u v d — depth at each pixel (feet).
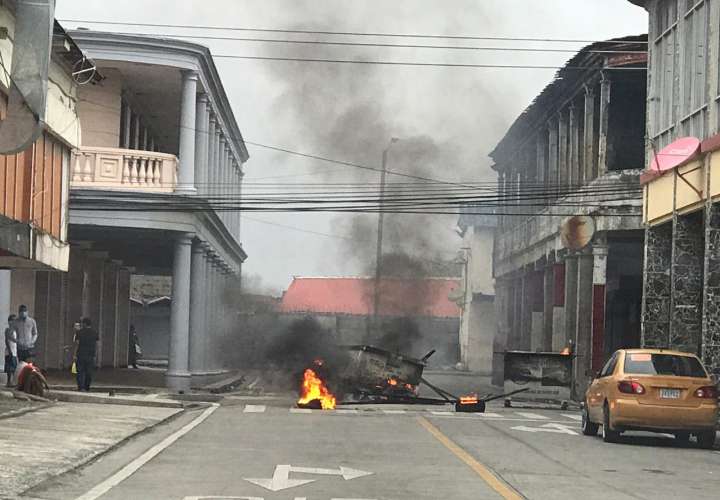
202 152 127.24
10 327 89.81
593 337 119.24
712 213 83.71
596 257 119.44
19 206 68.49
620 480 44.24
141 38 112.27
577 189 128.57
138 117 138.92
